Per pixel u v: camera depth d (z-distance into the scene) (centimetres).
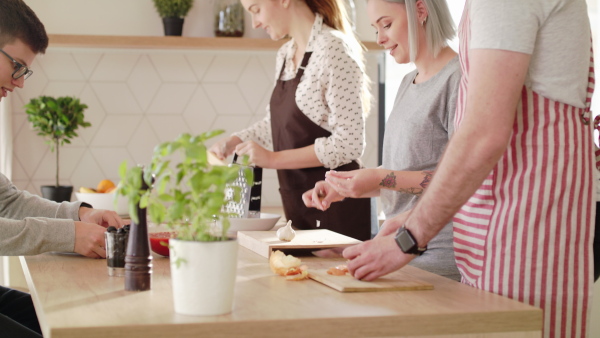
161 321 107
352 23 309
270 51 349
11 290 207
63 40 317
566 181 134
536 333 118
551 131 134
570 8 132
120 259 146
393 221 154
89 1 336
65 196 308
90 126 339
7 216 199
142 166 131
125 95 344
